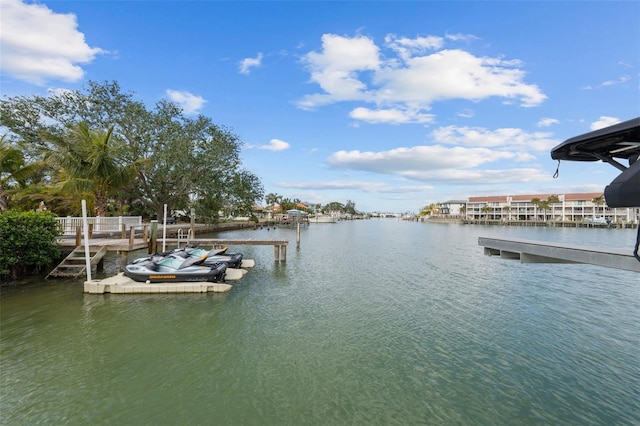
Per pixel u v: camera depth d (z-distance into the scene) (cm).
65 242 1606
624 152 368
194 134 3366
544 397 625
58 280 1402
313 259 2347
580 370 723
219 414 573
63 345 827
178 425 543
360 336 909
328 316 1073
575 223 9475
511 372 715
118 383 662
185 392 636
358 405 601
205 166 3416
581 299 1280
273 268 1955
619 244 3809
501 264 2120
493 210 12744
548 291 1408
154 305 1156
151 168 3152
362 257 2481
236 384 666
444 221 12719
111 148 2270
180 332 923
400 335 918
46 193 2505
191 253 1552
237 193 4138
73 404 593
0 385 648
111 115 3120
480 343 863
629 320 1038
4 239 1278
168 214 4212
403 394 635
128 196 3397
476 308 1164
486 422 555
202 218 4541
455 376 700
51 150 2405
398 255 2614
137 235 2066
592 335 916
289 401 611
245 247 2948
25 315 1023
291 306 1177
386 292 1389
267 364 748
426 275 1764
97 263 1527
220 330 942
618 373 711
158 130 3256
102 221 1977
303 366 740
